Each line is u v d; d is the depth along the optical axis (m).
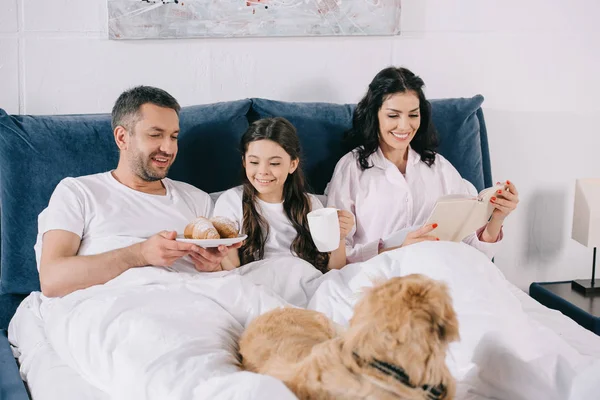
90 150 2.22
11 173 2.15
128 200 2.08
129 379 1.42
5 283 2.17
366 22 2.65
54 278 1.88
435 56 2.77
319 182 2.44
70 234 1.98
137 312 1.59
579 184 2.60
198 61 2.55
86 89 2.47
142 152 2.04
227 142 2.36
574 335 1.78
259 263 1.99
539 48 2.87
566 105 2.94
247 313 1.70
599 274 3.09
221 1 2.51
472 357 1.48
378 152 2.39
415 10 2.72
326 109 2.50
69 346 1.63
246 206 2.12
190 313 1.60
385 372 1.06
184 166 2.32
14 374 1.74
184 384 1.31
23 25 2.37
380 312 1.07
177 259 1.99
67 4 2.40
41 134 2.19
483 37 2.80
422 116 2.39
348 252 2.23
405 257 1.77
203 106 2.40
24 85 2.41
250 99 2.47
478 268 1.63
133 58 2.49
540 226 2.99
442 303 1.06
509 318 1.51
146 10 2.45
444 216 2.04
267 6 2.55
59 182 2.17
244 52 2.59
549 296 2.60
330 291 1.82
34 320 1.96
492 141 2.88
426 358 1.04
